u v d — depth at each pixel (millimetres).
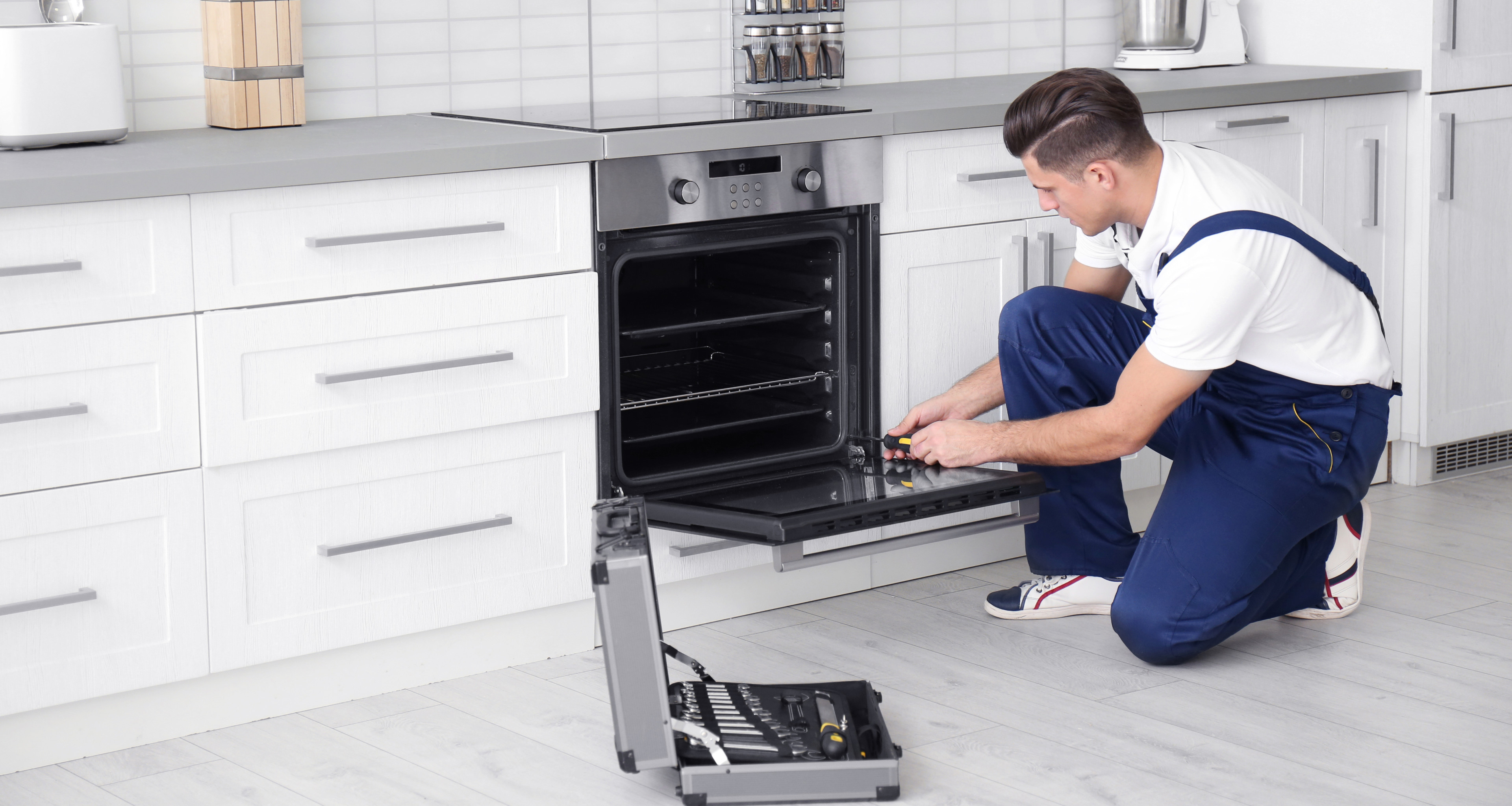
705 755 2178
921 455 2734
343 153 2402
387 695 2605
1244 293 2373
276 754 2359
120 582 2299
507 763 2314
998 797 2172
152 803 2188
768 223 2846
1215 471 2643
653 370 3254
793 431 3107
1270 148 3482
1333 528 2830
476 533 2623
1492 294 3895
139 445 2279
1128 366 2473
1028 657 2732
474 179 2523
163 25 2893
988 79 3848
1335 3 3879
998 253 3139
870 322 2984
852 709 2396
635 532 2170
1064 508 2885
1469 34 3723
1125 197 2443
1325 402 2604
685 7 3494
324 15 3037
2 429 2168
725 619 2961
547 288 2619
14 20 2727
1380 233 3730
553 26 3322
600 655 2795
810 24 3520
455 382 2549
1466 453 4012
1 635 2209
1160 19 3895
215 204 2295
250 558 2410
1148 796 2166
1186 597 2602
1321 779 2213
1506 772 2229
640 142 2637
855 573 3127
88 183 2162
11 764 2287
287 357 2387
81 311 2203
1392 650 2738
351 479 2482
